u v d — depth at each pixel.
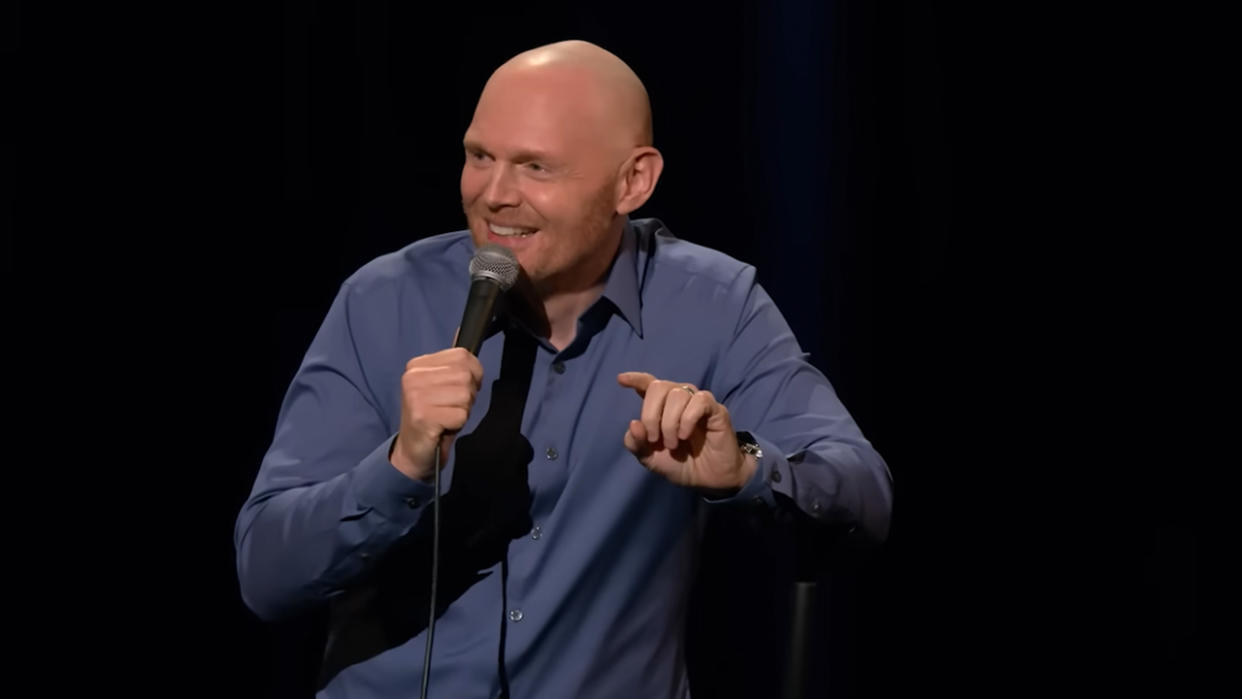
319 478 6.16
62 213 11.12
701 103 11.44
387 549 5.80
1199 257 11.79
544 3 11.12
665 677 6.51
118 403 11.39
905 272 11.87
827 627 12.34
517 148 5.95
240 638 11.74
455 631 6.19
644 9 11.29
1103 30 11.70
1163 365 11.95
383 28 11.05
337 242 11.26
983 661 12.38
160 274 11.29
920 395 12.02
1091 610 12.26
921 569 12.34
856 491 6.33
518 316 6.39
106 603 11.58
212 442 11.53
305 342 11.40
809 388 6.71
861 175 11.70
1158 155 11.75
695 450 5.85
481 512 6.28
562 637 6.29
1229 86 11.59
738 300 6.76
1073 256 11.90
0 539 11.34
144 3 11.03
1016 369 12.03
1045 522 12.20
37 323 11.20
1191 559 12.09
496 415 6.40
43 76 10.98
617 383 6.50
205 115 11.14
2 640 11.41
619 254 6.60
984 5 11.70
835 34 11.54
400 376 6.41
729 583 11.88
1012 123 11.80
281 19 11.09
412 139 11.12
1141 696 12.23
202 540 11.64
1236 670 12.03
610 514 6.38
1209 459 11.96
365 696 6.23
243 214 11.27
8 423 11.26
